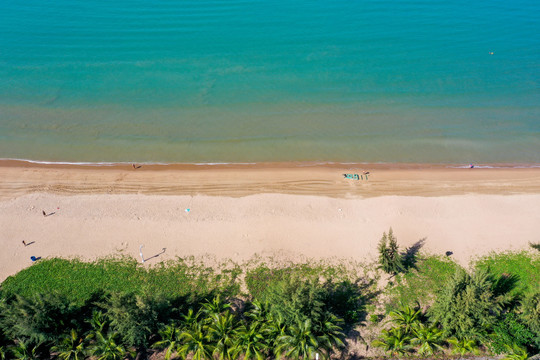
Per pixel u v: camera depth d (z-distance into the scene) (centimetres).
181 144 6047
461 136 6344
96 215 4828
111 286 4006
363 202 5144
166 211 4925
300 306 3359
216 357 3469
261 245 4512
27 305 3300
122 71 7744
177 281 4084
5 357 3344
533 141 6256
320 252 4447
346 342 3612
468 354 3509
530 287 4034
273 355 3462
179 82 7462
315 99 7112
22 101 6819
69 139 6072
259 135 6259
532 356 3378
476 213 4981
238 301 3919
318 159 5866
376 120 6644
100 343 3362
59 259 4272
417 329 3566
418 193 5306
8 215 4775
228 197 5172
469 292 3362
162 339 3500
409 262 4316
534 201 5172
